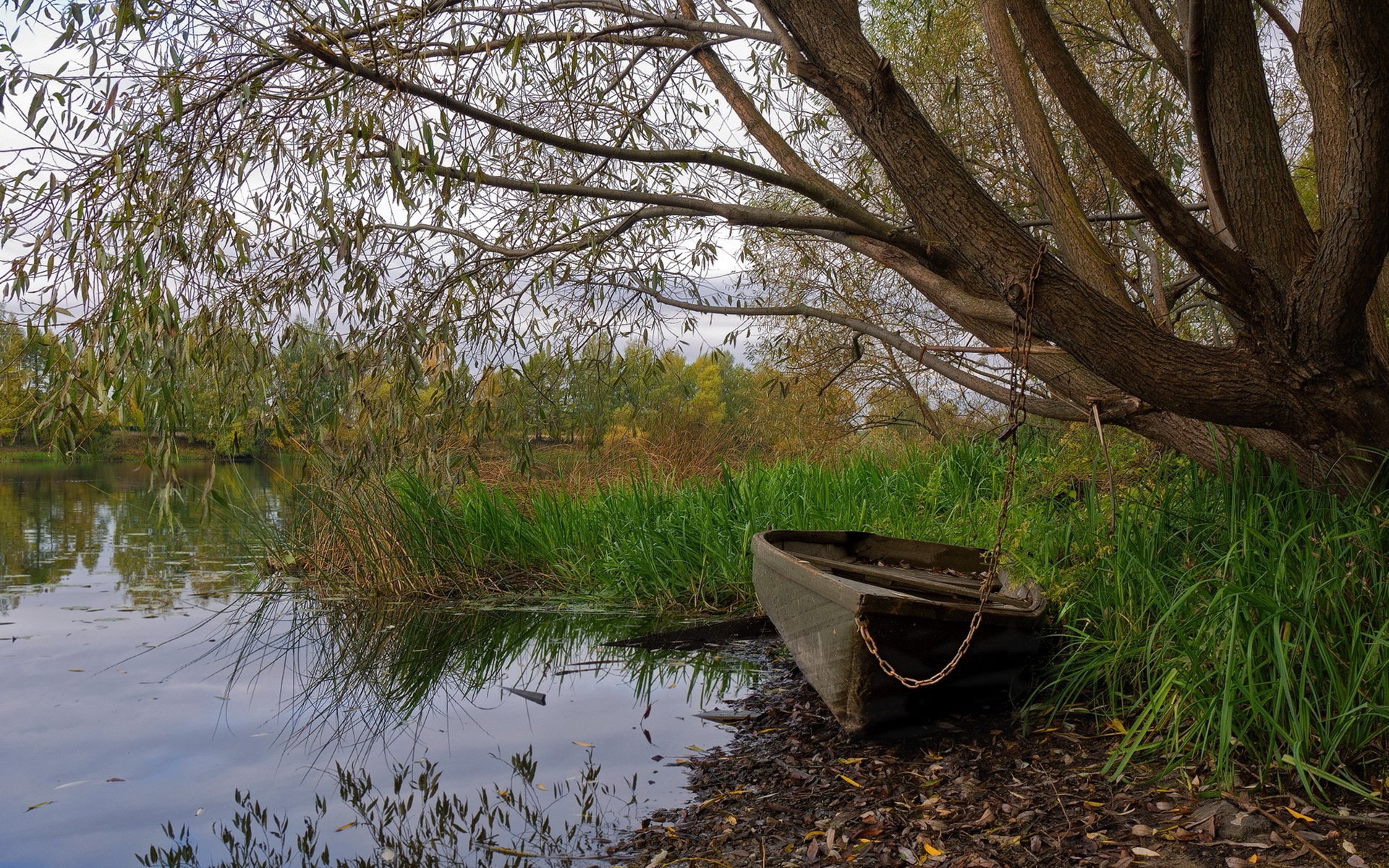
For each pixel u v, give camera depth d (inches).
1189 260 161.5
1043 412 229.8
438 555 400.5
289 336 197.0
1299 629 156.2
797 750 195.3
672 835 156.3
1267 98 173.2
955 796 160.1
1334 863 121.5
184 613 353.1
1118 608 204.2
